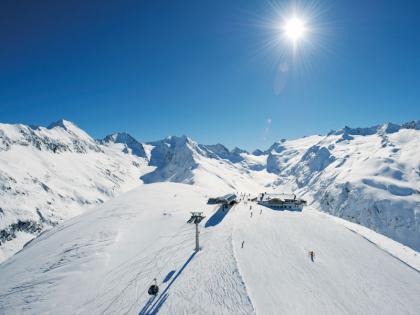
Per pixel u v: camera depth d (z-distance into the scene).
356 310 36.94
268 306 34.59
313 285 41.12
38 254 59.38
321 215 81.44
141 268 46.47
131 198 94.81
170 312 34.09
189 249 51.94
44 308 39.44
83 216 86.31
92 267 49.00
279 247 53.22
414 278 49.12
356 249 57.81
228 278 40.38
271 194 101.31
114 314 35.34
